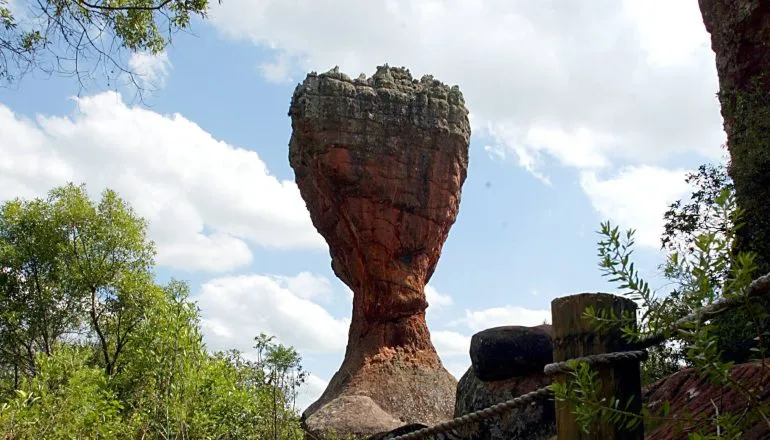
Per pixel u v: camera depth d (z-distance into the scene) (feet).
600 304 11.05
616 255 10.11
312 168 142.41
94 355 88.48
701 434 9.13
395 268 140.15
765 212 30.30
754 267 8.70
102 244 89.04
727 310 9.68
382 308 139.54
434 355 140.97
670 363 24.17
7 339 84.28
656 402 16.35
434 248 144.66
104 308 89.04
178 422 34.96
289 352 45.55
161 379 36.11
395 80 147.74
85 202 90.89
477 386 32.63
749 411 9.37
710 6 41.39
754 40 37.32
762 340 9.11
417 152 143.43
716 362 8.89
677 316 9.94
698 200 38.81
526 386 30.71
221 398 37.88
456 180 147.13
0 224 88.38
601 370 10.87
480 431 31.27
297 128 142.92
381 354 137.39
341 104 140.97
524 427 30.07
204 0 36.76
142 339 39.50
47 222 88.58
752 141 32.63
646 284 9.86
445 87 151.64
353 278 144.66
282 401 44.32
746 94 35.91
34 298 86.33
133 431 37.93
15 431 33.68
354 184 139.03
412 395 131.34
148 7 35.86
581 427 10.21
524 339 30.48
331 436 73.77
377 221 139.74
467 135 151.33
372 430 95.25
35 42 33.81
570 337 11.23
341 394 132.36
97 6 34.45
